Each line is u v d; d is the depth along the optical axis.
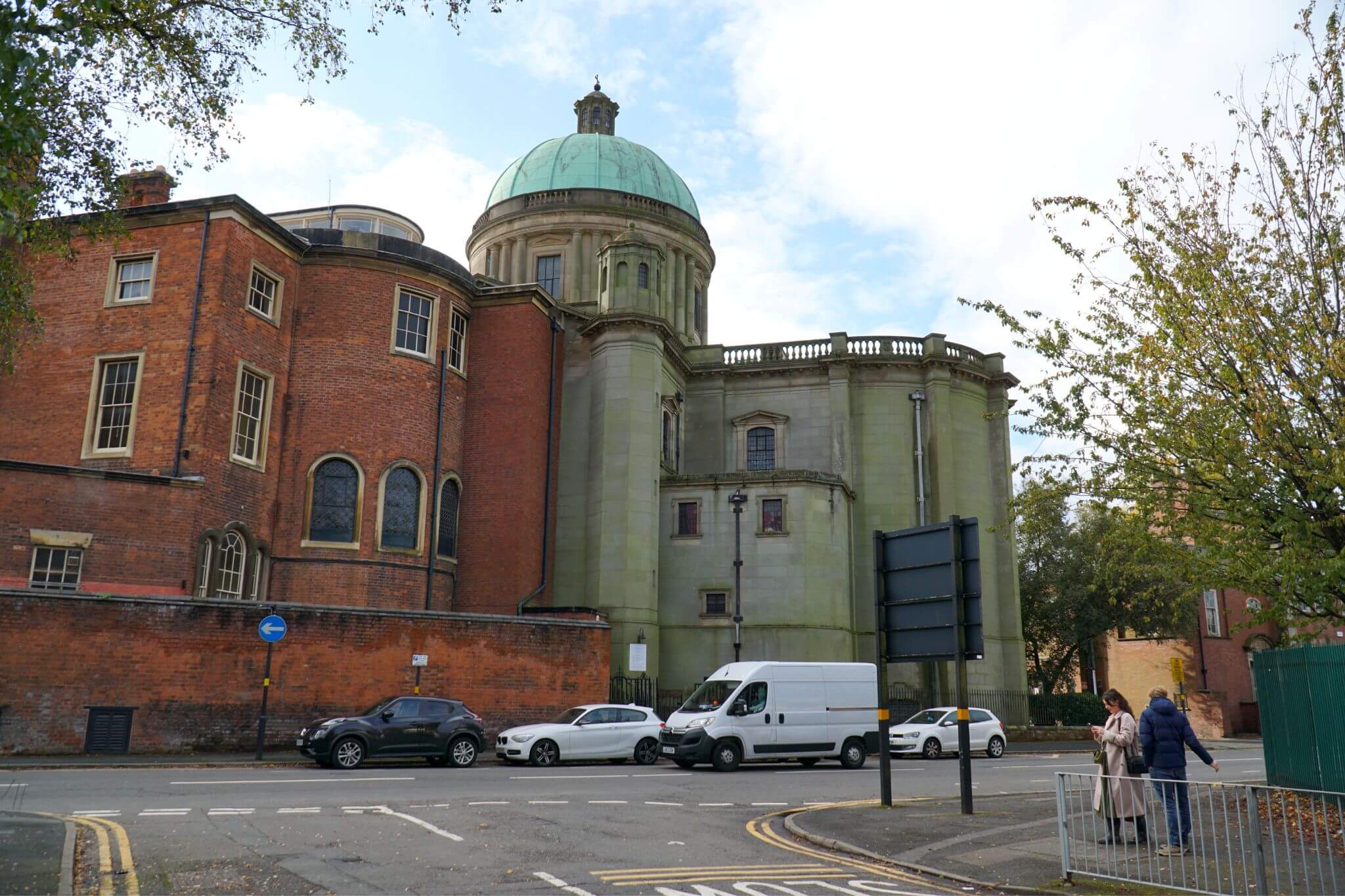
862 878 10.32
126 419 27.48
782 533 36.72
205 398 26.75
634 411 36.78
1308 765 14.45
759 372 43.53
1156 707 11.45
